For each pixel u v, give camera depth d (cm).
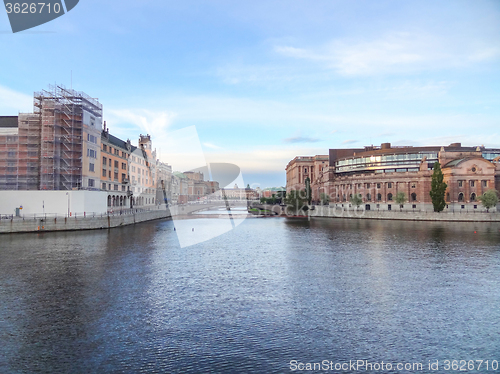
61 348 1630
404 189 11744
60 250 4266
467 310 2162
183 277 2959
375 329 1870
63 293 2469
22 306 2191
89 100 8062
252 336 1777
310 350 1631
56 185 7250
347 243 5100
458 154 12219
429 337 1772
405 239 5512
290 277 2984
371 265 3491
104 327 1873
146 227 7194
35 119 7494
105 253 4078
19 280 2812
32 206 6594
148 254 4044
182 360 1530
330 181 15462
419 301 2334
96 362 1505
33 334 1778
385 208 12094
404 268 3347
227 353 1596
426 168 11494
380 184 12256
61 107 7419
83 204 6806
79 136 7525
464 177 10925
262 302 2308
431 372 1443
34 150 7450
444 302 2316
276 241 5338
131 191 9694
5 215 6456
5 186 7331
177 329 1856
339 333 1819
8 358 1535
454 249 4491
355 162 14762
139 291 2534
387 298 2397
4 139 7425
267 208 12669
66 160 7419
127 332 1811
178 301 2317
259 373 1430
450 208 10906
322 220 10094
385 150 14400
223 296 2433
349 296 2445
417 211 10244
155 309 2158
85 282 2767
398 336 1783
